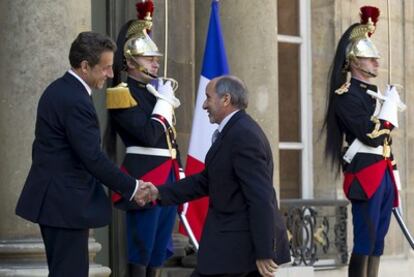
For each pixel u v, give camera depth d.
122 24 24.56
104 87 24.20
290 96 30.09
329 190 29.80
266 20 26.28
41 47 20.84
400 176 31.39
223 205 18.06
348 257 29.73
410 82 31.62
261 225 17.59
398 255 31.16
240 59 26.14
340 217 29.66
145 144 22.11
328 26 30.11
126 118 21.84
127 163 22.25
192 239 22.75
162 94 22.34
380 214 24.98
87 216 17.56
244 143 17.83
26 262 20.75
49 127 17.56
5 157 20.91
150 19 22.62
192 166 23.61
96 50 17.73
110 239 24.31
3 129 20.92
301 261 28.91
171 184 18.81
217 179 18.08
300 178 30.03
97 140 17.50
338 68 25.19
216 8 24.47
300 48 30.25
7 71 20.88
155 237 22.50
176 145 22.58
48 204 17.44
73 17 21.06
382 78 30.81
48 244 17.69
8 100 20.86
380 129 24.66
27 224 20.84
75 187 17.55
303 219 29.00
